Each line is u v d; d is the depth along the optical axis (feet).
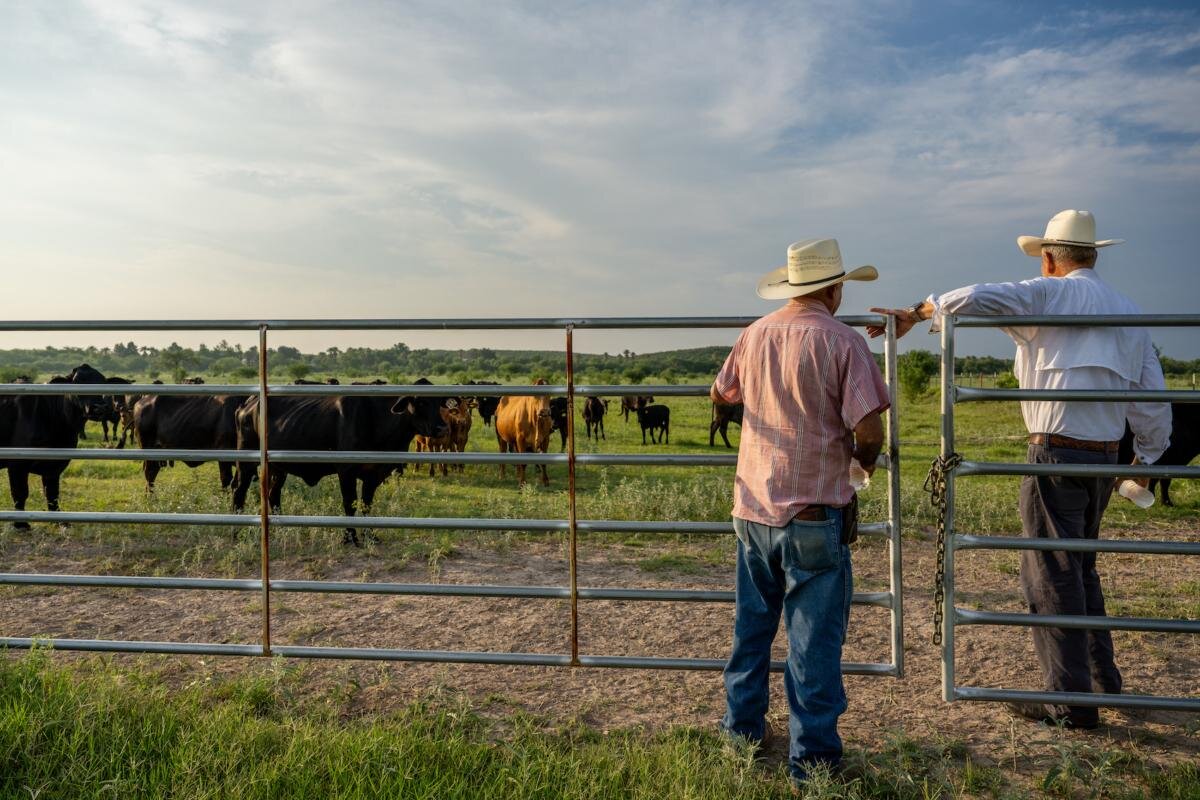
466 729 11.78
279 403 31.32
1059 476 11.95
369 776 9.82
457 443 55.93
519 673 14.49
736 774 10.39
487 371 229.66
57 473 31.09
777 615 11.14
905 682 14.28
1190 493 37.81
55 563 23.18
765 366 10.27
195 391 13.73
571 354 12.60
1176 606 18.78
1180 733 12.16
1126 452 25.90
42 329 14.12
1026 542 11.53
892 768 10.43
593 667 14.03
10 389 13.91
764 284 11.31
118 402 61.77
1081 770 10.21
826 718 10.28
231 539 25.81
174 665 14.39
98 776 9.66
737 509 10.63
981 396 11.54
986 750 11.57
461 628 17.42
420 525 13.08
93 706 11.10
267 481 13.50
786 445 10.10
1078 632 12.01
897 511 11.92
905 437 67.51
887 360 11.96
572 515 12.56
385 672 14.12
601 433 90.68
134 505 33.91
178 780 9.68
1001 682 14.29
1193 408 33.37
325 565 23.20
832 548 10.02
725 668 11.60
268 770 9.91
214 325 13.75
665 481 44.27
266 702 12.47
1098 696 11.44
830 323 10.05
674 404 145.48
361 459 13.21
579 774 10.02
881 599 12.04
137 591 20.16
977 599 19.52
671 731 11.76
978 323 11.46
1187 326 11.21
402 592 13.05
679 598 12.43
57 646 13.52
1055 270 12.63
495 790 9.71
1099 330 11.72
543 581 21.63
